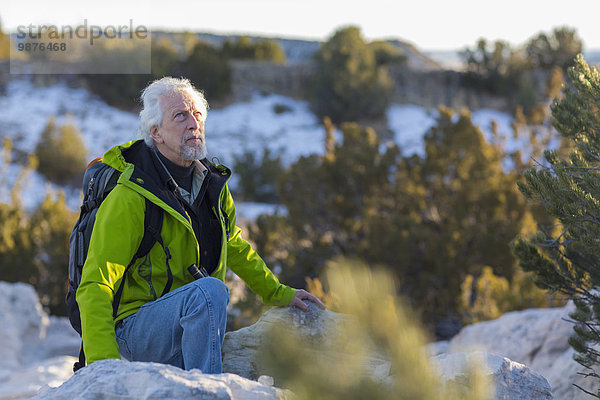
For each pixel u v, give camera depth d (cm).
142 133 315
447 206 1335
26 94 3481
